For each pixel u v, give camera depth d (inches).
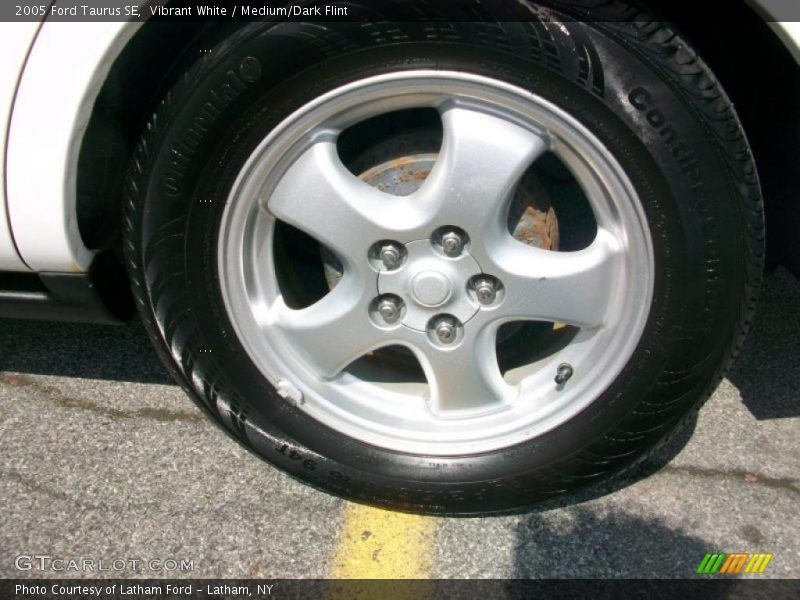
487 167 52.6
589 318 57.6
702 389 59.0
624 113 49.8
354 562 62.5
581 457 61.2
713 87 49.5
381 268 57.4
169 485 68.1
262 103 51.9
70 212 56.4
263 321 61.3
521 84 50.1
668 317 55.4
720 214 51.9
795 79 54.9
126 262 59.8
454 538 64.3
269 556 62.9
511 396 62.9
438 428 64.1
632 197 52.4
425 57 49.9
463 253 55.9
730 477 69.1
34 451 70.8
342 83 51.2
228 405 64.2
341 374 65.1
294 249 71.6
